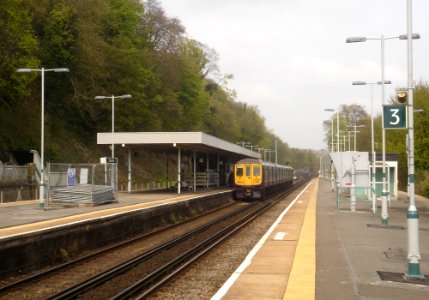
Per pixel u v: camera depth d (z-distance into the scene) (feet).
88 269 48.47
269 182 164.76
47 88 180.34
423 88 142.41
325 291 31.07
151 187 208.44
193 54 284.82
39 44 160.97
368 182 101.45
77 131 198.80
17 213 81.82
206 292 36.37
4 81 131.85
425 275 36.63
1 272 44.57
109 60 193.26
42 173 104.99
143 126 215.92
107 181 110.01
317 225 70.08
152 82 221.46
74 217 74.28
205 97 270.67
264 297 31.42
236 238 67.26
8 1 129.80
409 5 40.52
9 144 153.69
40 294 37.99
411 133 38.78
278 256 48.06
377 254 44.91
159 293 36.09
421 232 65.62
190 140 136.77
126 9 205.98
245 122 372.58
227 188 190.60
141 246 64.69
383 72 82.53
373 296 29.89
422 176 167.22
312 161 653.71
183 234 71.36
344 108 348.79
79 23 171.83
